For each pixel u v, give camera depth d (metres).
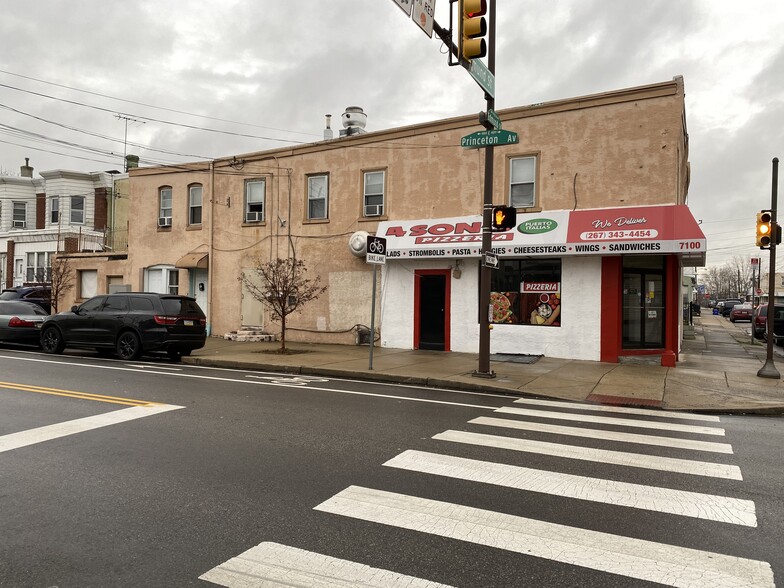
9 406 8.12
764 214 12.24
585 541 3.94
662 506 4.62
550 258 14.90
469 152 16.19
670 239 12.90
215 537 3.93
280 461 5.69
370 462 5.69
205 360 14.09
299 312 19.14
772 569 3.56
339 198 18.41
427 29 8.30
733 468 5.70
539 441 6.67
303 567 3.52
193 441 6.40
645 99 13.91
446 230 15.98
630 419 8.18
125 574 3.41
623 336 14.38
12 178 35.03
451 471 5.43
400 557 3.66
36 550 3.72
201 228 21.45
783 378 12.03
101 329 14.87
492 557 3.68
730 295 112.38
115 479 5.10
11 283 33.53
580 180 14.59
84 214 33.78
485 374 11.41
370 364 12.44
